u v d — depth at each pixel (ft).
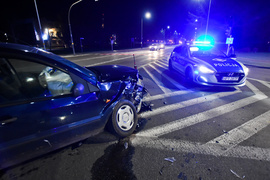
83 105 6.67
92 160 6.84
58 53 83.87
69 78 7.12
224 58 18.43
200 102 13.64
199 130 9.22
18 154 5.34
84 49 126.72
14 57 5.41
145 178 5.94
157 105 13.00
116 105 7.97
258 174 6.12
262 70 28.76
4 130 4.94
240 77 15.76
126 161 6.79
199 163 6.67
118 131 8.13
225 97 14.83
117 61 43.60
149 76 23.91
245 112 11.57
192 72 17.71
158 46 102.63
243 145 7.82
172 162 6.72
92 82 7.14
